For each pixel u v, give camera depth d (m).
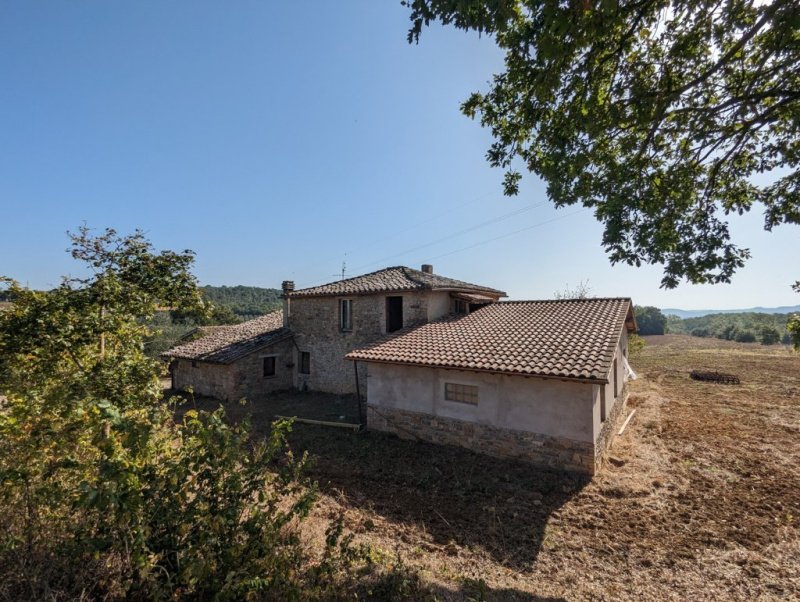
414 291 16.28
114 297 6.89
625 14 5.19
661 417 14.38
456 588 5.12
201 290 8.26
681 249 6.71
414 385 11.89
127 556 3.65
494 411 10.42
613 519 7.37
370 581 4.93
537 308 14.59
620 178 6.73
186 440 4.42
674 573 5.81
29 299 6.22
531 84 6.12
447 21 4.96
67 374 6.08
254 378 18.20
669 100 5.86
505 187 7.45
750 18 5.27
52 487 3.79
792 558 6.11
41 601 3.29
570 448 9.37
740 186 7.49
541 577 5.71
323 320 18.92
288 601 4.01
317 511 7.45
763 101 6.43
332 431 12.78
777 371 26.48
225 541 3.95
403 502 8.05
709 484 8.74
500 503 8.00
